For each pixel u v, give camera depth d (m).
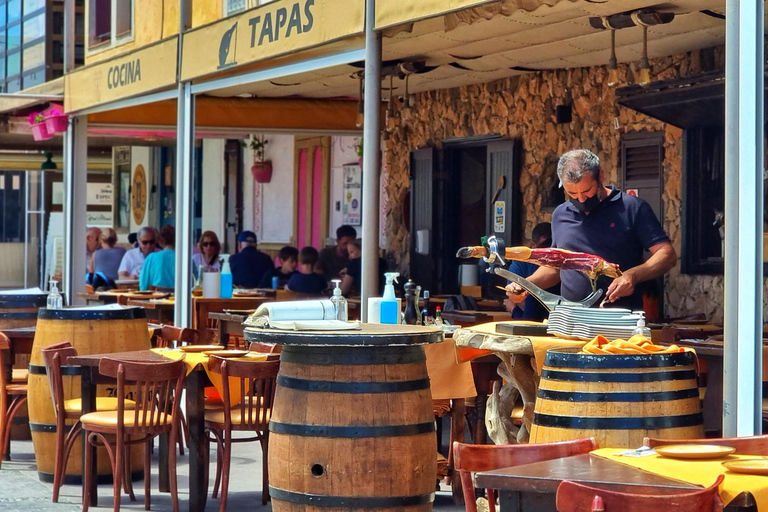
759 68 5.95
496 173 14.09
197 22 11.77
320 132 15.29
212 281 14.21
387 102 16.27
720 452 4.70
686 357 5.53
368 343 6.64
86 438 8.55
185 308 12.25
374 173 8.84
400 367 6.80
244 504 8.96
